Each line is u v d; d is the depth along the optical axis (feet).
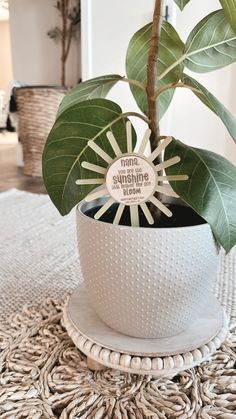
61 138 1.47
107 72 5.74
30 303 2.42
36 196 5.78
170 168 1.41
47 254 3.41
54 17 10.76
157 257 1.40
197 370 1.75
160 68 1.86
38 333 2.04
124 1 5.30
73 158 1.50
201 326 1.74
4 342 1.95
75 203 1.51
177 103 5.37
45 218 4.62
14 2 11.09
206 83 5.02
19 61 11.67
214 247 1.50
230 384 1.64
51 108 7.50
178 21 4.91
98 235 1.46
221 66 1.72
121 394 1.59
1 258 3.29
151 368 1.50
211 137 5.39
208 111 5.27
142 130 5.44
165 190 1.47
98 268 1.51
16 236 3.94
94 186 1.49
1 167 8.96
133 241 1.40
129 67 1.90
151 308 1.50
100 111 1.47
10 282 2.77
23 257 3.33
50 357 1.83
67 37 10.52
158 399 1.56
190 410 1.49
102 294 1.56
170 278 1.44
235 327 2.08
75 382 1.66
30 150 7.79
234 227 1.33
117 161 1.44
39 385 1.63
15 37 11.48
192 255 1.43
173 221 1.66
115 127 1.52
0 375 1.70
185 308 1.55
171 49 1.79
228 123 1.25
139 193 1.47
